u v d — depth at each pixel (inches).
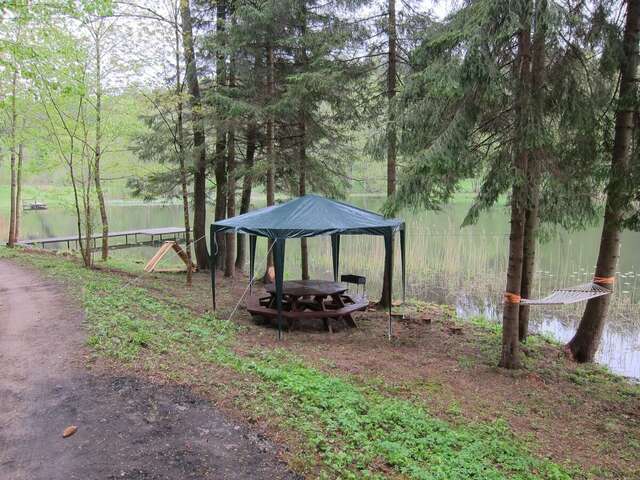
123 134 465.1
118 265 568.7
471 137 257.0
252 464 134.3
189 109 466.3
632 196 251.1
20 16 247.0
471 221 271.4
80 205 821.9
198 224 585.0
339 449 146.5
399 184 260.8
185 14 433.1
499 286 549.0
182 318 309.7
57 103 435.8
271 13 382.3
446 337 343.9
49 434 147.4
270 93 432.5
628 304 456.1
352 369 251.4
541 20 204.5
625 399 255.6
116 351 209.9
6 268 470.9
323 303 365.7
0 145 660.7
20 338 235.0
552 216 319.3
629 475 174.4
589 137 274.4
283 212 337.7
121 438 145.2
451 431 183.0
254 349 262.5
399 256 706.8
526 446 186.9
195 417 158.7
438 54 243.9
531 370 280.2
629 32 263.4
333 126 466.3
